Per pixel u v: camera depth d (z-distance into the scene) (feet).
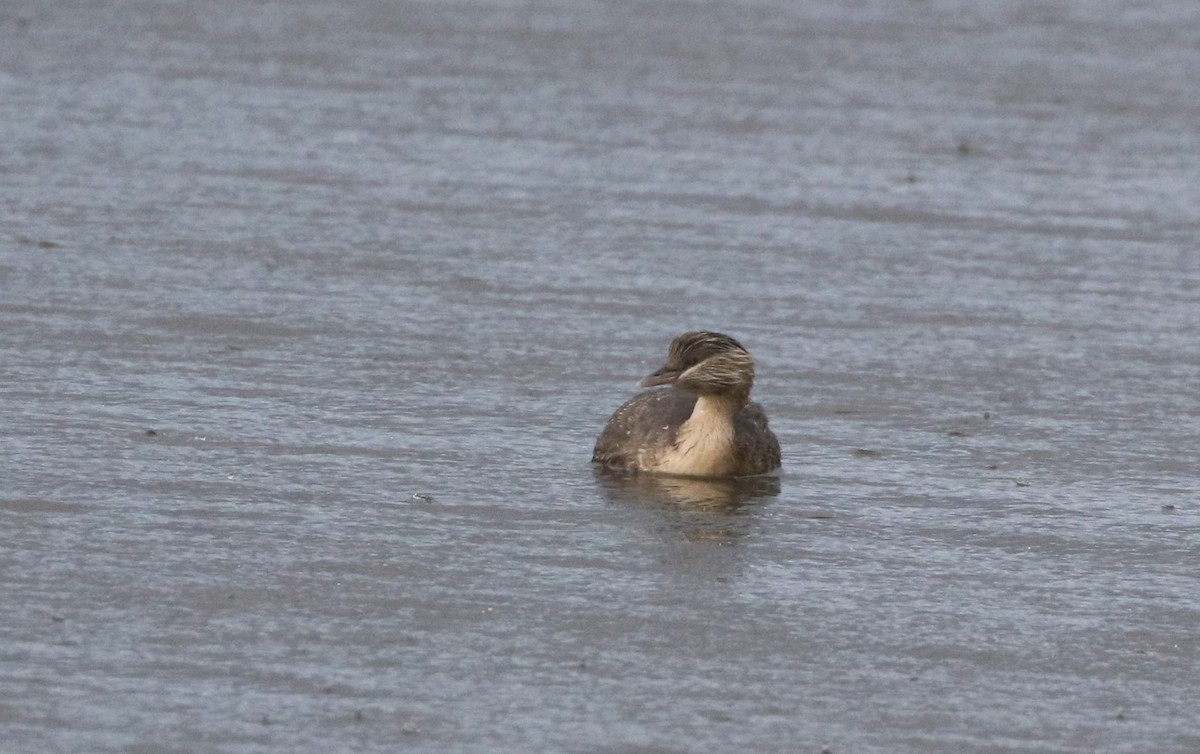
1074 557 42.96
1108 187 86.22
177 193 78.43
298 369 56.03
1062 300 67.92
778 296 67.21
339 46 112.27
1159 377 58.85
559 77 106.11
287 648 35.83
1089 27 127.75
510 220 76.79
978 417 54.34
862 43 118.83
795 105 101.30
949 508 46.24
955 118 99.50
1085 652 37.32
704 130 94.89
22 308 60.75
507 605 38.52
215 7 122.72
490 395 54.70
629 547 42.47
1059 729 33.76
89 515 42.65
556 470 48.21
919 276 70.59
